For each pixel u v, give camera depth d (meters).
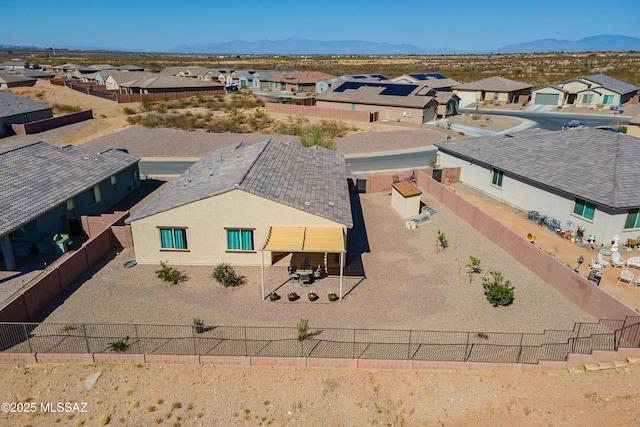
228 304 21.98
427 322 20.41
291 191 26.56
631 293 21.45
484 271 24.80
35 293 21.02
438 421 15.41
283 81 111.81
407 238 29.50
